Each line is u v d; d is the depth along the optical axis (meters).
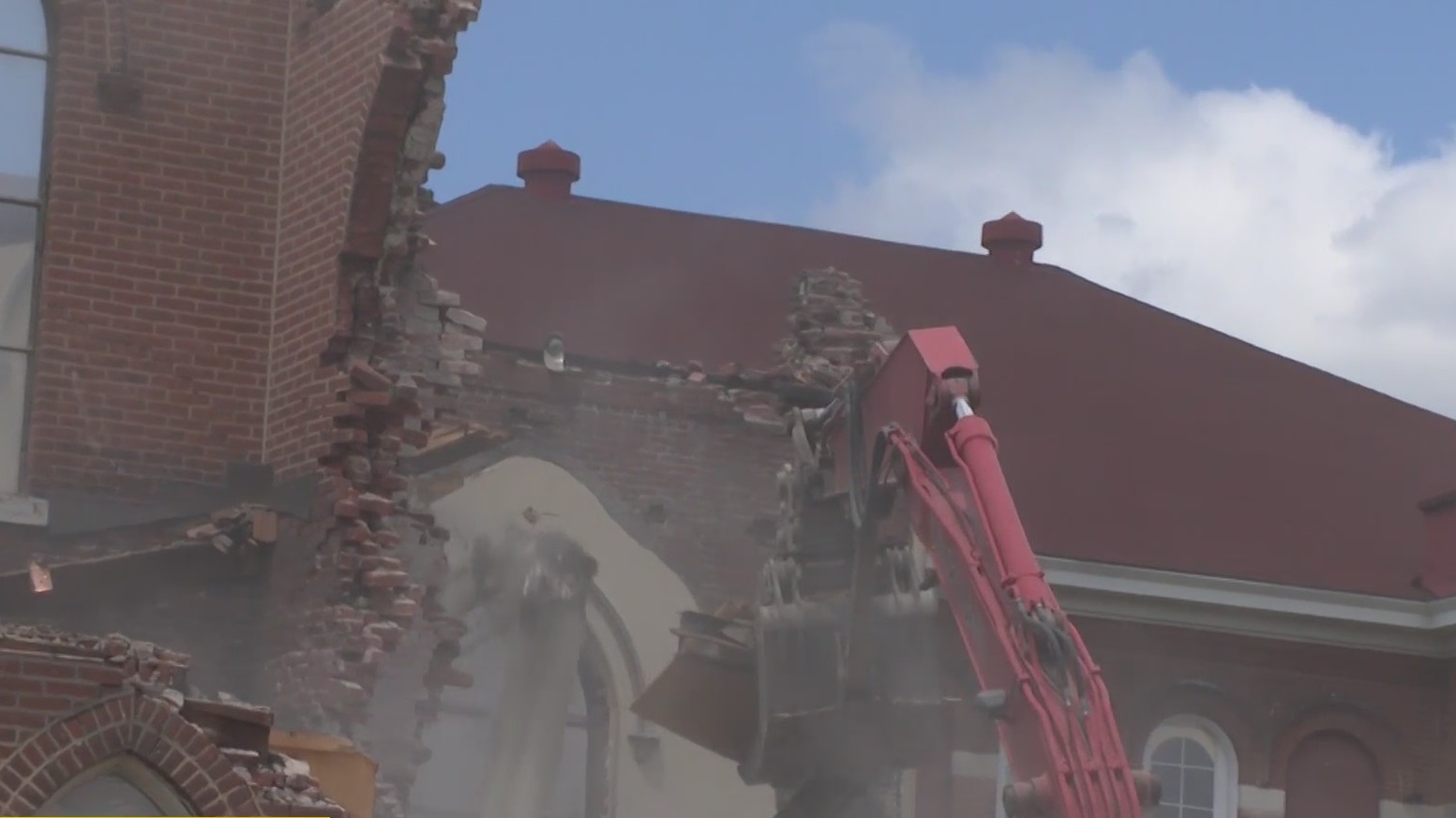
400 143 36.62
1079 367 62.75
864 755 38.47
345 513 36.19
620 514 47.94
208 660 36.66
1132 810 29.83
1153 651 55.06
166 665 27.31
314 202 37.81
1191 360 65.00
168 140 38.25
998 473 32.50
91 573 36.22
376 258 36.94
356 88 37.00
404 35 36.41
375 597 36.22
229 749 27.20
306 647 36.03
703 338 55.47
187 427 37.56
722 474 49.03
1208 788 54.91
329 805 27.44
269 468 37.75
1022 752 31.06
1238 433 61.81
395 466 37.06
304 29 38.72
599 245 58.28
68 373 37.06
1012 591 31.41
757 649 39.84
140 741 26.00
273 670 36.47
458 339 39.97
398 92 36.38
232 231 38.41
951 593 32.97
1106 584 54.56
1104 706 30.44
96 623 36.19
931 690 36.50
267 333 38.38
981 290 64.62
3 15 38.03
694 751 46.50
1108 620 54.88
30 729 25.67
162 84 38.38
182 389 37.66
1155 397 62.41
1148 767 54.53
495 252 56.47
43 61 38.06
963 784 49.56
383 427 37.09
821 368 51.12
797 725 38.09
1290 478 60.38
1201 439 61.06
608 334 54.28
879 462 34.75
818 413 37.75
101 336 37.34
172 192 38.16
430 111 37.06
